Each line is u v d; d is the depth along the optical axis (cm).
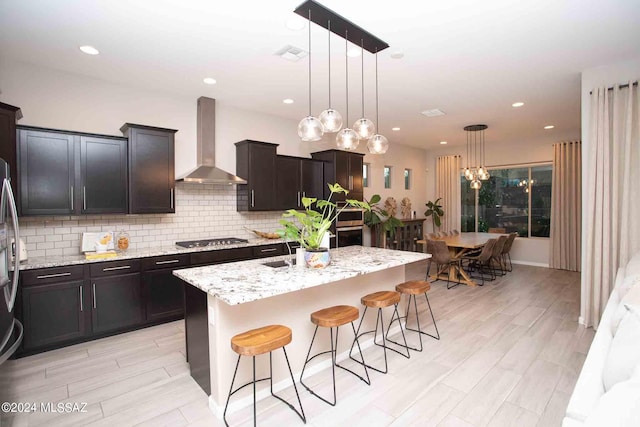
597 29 278
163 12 251
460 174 839
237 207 501
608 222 345
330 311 250
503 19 263
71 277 322
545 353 303
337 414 219
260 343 194
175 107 440
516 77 383
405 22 266
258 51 316
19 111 311
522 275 626
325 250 275
